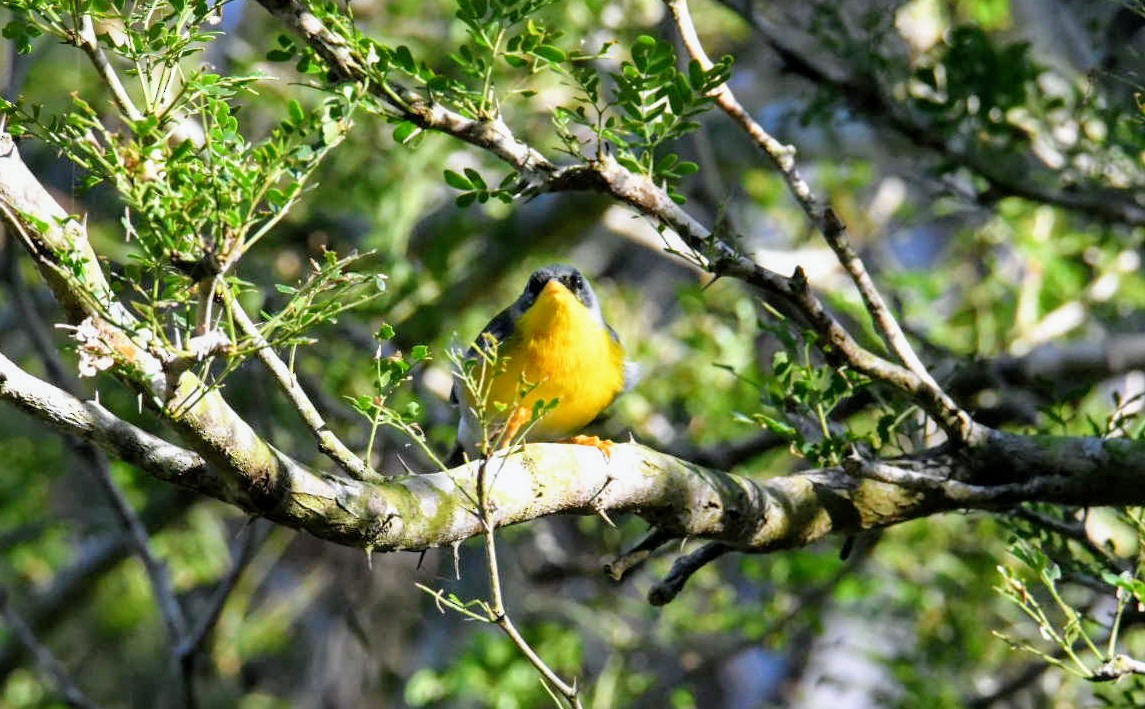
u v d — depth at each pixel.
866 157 16.77
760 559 14.49
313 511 5.36
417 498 5.77
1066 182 10.03
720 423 14.09
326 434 5.75
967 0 14.05
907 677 13.80
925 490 7.32
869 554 13.91
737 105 7.08
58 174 14.30
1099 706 8.30
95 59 5.19
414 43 14.89
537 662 6.01
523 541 17.23
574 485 6.42
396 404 14.00
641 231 17.17
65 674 12.88
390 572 19.33
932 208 15.68
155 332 4.76
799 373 7.64
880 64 10.21
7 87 11.21
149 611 19.64
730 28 17.52
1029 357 12.49
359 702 20.08
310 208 15.30
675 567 7.55
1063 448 7.48
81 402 5.02
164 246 4.85
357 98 5.38
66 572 17.11
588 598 15.62
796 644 17.73
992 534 13.38
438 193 17.05
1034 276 14.53
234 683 20.52
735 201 18.23
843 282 16.17
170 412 4.84
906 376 7.16
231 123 5.15
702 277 15.42
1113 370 12.44
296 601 19.34
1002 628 13.59
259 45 16.70
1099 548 8.04
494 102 6.51
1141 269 14.42
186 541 18.06
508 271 16.84
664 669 16.84
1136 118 9.14
